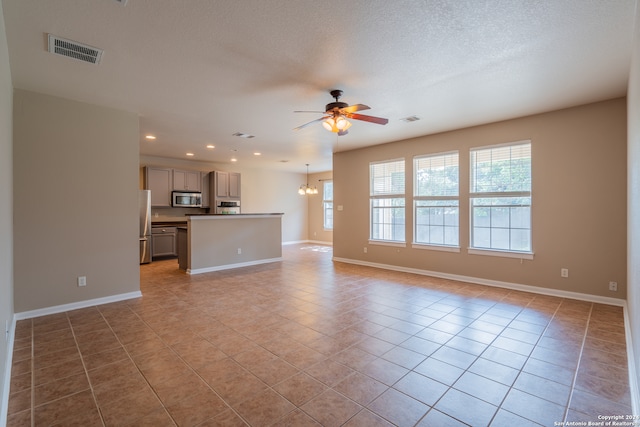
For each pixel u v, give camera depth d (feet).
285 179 36.24
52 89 11.35
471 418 6.05
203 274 19.21
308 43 8.45
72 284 12.39
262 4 6.81
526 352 8.73
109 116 13.32
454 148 17.31
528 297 13.88
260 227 23.13
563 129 13.78
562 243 13.89
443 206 18.06
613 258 12.74
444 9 7.00
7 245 8.48
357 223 22.72
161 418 6.07
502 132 15.52
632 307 8.64
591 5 6.84
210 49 8.73
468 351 8.81
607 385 7.11
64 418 6.09
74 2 6.65
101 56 9.04
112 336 9.89
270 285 16.35
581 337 9.64
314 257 26.05
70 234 12.33
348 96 12.23
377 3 6.79
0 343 6.17
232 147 22.02
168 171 25.80
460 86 11.30
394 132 17.80
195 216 19.56
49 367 7.99
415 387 7.09
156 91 11.65
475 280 16.67
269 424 5.89
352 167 22.94
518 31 7.86
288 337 9.80
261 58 9.24
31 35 7.93
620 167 12.55
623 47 8.55
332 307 12.67
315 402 6.56
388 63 9.56
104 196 13.14
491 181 16.10
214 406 6.43
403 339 9.61
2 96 7.14
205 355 8.63
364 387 7.09
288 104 13.14
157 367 7.98
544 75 10.38
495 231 16.06
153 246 24.00
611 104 12.67
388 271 19.95
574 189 13.56
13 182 11.04
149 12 7.06
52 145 11.93
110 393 6.88
